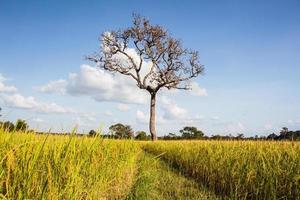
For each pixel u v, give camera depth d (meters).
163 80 38.28
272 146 8.82
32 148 3.57
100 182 4.53
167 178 9.56
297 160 6.45
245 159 7.61
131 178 7.30
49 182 3.13
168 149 17.06
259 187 6.41
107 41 37.53
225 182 7.79
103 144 5.99
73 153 4.12
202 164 9.99
